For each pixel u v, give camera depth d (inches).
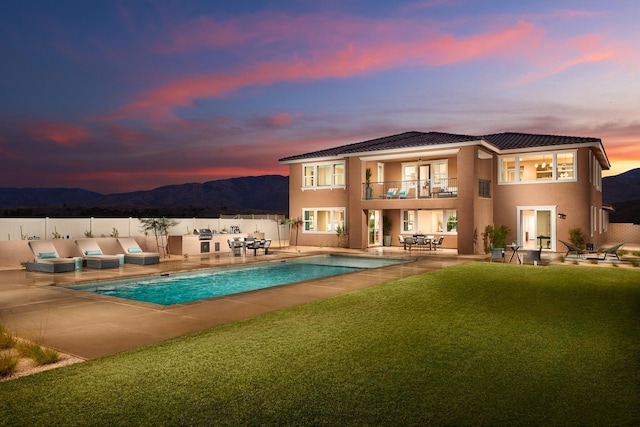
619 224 1216.2
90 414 137.6
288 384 163.5
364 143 1123.9
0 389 158.6
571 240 821.2
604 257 649.6
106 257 573.6
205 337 231.1
